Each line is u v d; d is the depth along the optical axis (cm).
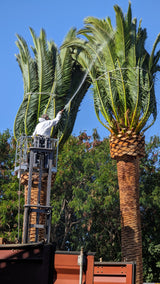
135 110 1838
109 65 1848
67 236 3203
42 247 788
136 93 1822
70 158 3025
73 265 978
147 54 1889
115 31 1833
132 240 1767
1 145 3222
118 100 1861
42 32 1934
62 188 3067
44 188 1780
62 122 1938
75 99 1986
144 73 1838
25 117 1914
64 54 1945
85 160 3009
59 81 1930
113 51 1842
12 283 777
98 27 1842
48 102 1916
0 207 2933
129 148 1822
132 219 1791
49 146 1455
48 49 1939
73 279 977
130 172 1830
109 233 3103
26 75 1950
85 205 2842
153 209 3116
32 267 783
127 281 1162
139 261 1753
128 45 1827
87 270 973
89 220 2916
